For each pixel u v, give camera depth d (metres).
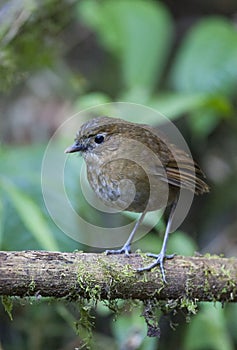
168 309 7.01
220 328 10.20
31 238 9.41
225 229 13.30
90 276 6.61
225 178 14.06
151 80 12.45
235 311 11.23
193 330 10.27
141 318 9.32
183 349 11.24
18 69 12.38
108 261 6.76
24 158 10.30
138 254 6.91
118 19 12.69
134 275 6.77
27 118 13.55
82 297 6.70
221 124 14.11
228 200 13.87
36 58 12.49
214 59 12.09
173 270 6.91
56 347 11.77
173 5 15.88
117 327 9.42
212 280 6.96
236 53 12.07
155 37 12.63
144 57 12.54
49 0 12.10
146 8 12.83
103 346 10.85
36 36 12.33
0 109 13.52
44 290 6.55
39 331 11.58
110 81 14.76
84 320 6.94
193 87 12.02
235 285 7.02
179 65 12.53
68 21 13.01
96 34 15.28
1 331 11.75
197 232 13.67
